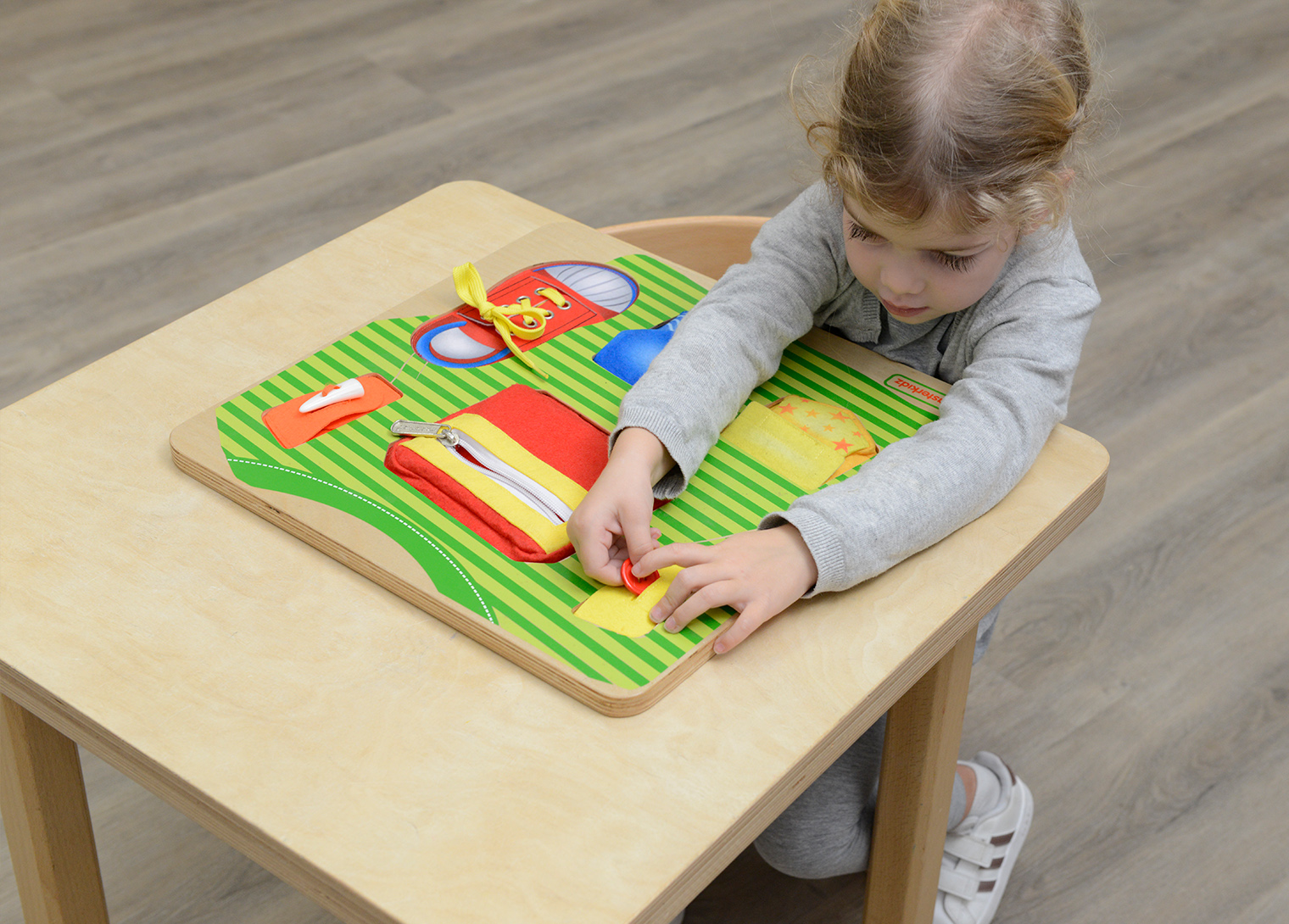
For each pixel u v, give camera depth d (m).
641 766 0.66
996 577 0.78
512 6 2.79
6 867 1.27
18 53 2.53
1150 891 1.32
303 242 2.10
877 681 0.71
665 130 2.42
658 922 0.62
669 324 0.97
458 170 2.28
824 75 0.87
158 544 0.78
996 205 0.76
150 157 2.28
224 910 1.27
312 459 0.83
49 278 2.01
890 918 1.07
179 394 0.89
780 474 0.84
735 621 0.72
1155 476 1.77
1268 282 2.13
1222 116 2.55
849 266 0.95
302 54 2.58
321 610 0.74
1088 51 0.83
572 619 0.73
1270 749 1.45
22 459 0.83
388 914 0.60
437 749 0.67
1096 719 1.48
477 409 0.86
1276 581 1.63
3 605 0.73
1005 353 0.87
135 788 1.37
